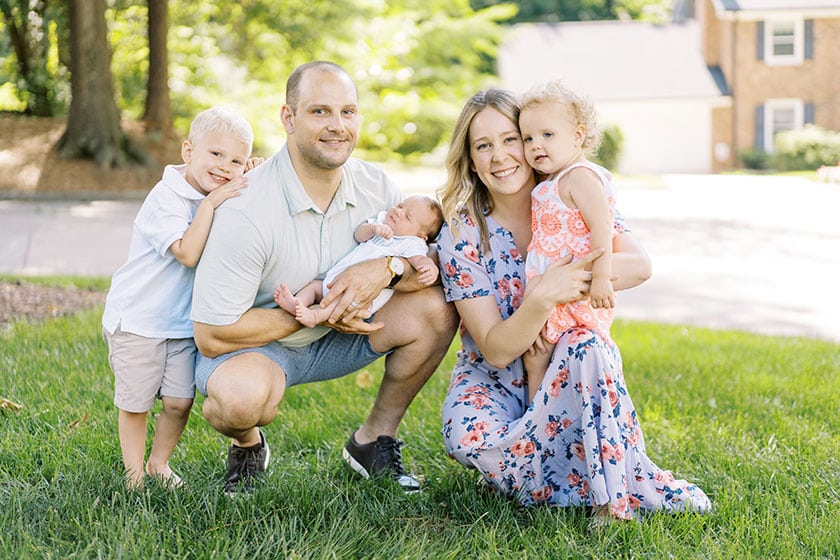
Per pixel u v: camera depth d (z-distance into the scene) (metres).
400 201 3.31
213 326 2.93
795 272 10.31
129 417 3.18
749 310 8.24
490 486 3.19
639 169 30.72
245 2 21.97
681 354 5.73
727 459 3.56
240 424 2.99
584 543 2.81
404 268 3.11
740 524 2.91
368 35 25.19
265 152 21.56
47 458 3.35
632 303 8.57
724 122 30.30
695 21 34.41
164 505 2.92
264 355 3.09
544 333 3.04
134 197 16.56
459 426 3.06
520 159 3.06
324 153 2.92
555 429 3.02
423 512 3.10
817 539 2.81
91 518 2.73
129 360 3.07
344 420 4.05
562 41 33.38
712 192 20.78
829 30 29.34
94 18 17.30
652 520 2.91
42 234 12.16
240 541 2.60
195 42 21.80
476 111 3.06
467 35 29.62
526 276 3.09
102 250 11.03
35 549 2.52
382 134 27.69
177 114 21.81
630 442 2.97
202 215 2.94
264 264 2.99
